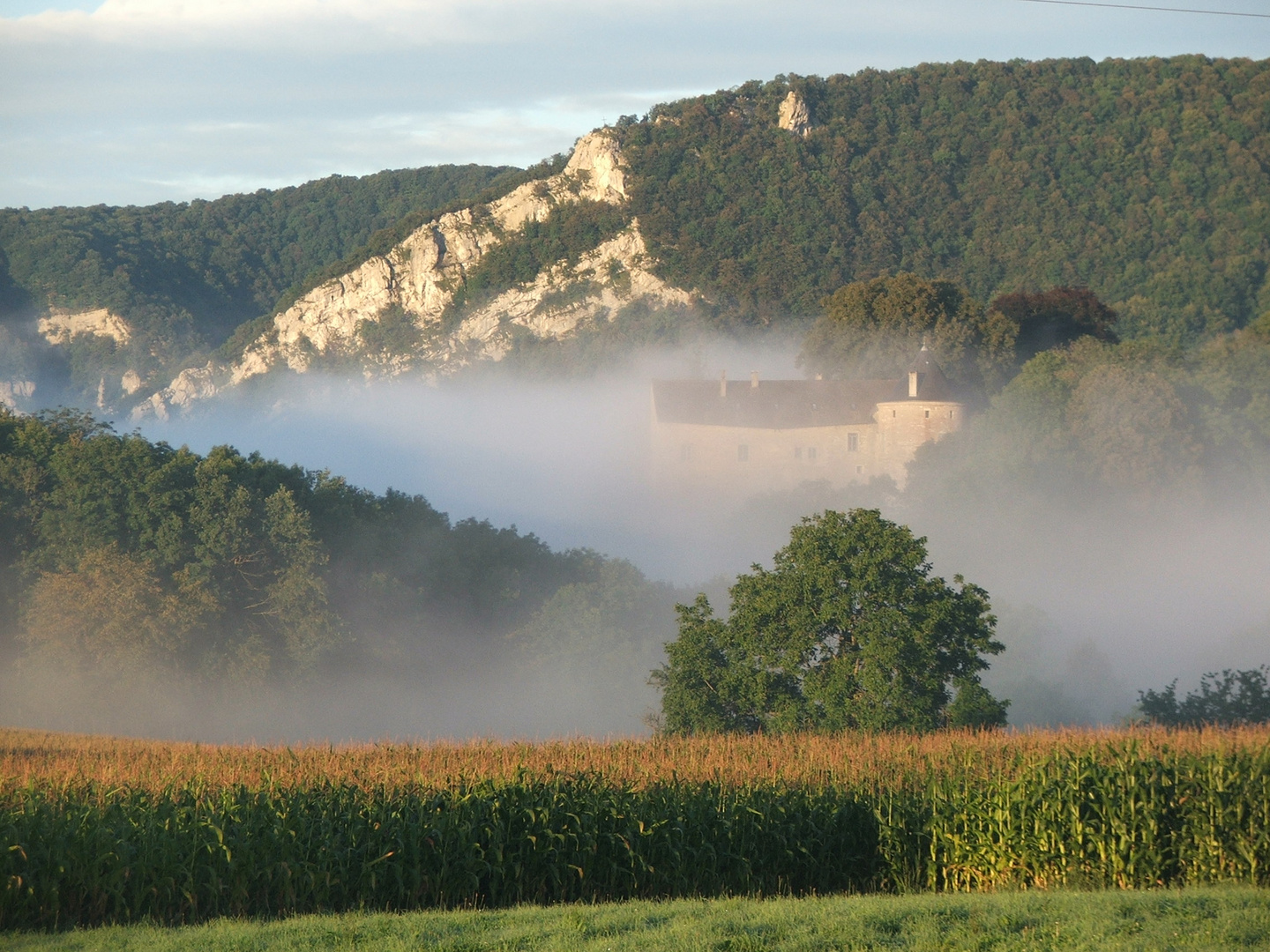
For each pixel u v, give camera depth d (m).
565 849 76.81
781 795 82.94
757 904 67.69
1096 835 77.94
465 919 63.28
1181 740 89.88
